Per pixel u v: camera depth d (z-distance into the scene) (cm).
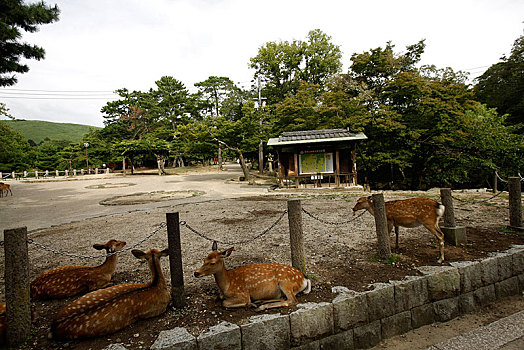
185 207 1209
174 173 3803
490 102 2572
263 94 3569
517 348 358
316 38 3331
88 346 301
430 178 2206
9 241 307
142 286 368
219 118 2411
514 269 511
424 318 427
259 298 379
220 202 1312
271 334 334
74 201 1591
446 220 587
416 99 1972
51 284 414
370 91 2106
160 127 4944
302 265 438
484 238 600
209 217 960
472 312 458
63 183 2783
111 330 318
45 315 373
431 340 392
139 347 297
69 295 416
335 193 1471
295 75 3406
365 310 386
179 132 2372
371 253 549
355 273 461
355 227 753
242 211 1045
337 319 368
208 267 349
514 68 2408
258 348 328
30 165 4728
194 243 670
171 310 371
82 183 2738
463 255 509
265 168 4284
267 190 1728
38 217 1134
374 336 390
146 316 347
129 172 4288
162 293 362
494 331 395
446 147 1942
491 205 939
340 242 630
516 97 2383
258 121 2498
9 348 306
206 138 2412
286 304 362
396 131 1941
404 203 525
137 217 1027
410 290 417
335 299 376
